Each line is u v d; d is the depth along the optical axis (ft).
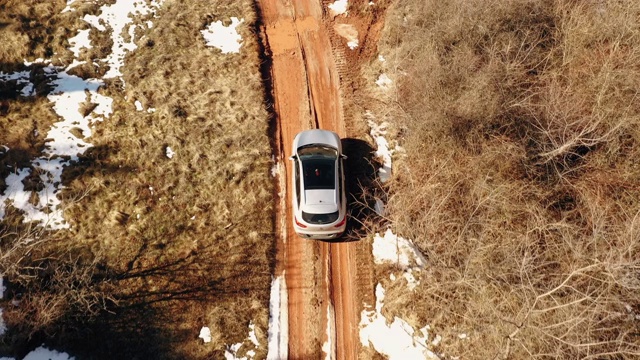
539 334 37.27
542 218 44.29
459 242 44.19
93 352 40.81
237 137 54.75
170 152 53.88
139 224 48.32
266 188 51.55
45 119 55.11
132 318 42.60
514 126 50.21
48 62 60.49
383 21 68.28
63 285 42.55
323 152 49.37
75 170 51.39
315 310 44.37
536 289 38.68
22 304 42.27
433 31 58.39
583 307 37.58
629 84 49.19
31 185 49.96
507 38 55.21
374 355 41.60
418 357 41.52
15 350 40.22
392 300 44.55
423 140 53.01
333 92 60.18
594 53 53.36
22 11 64.59
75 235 47.37
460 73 52.54
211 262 46.34
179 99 57.72
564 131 45.62
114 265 45.55
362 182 52.16
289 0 70.18
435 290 44.21
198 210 49.70
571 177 49.37
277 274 46.50
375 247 48.08
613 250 38.58
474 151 50.29
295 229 46.73
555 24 56.85
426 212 47.70
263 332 42.70
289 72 61.98
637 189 47.55
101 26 65.10
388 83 61.05
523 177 48.67
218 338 41.83
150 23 66.23
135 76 59.67
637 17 54.54
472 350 41.01
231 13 67.92
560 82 53.83
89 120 55.88
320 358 41.86
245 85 59.41
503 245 43.88
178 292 44.37
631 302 41.29
